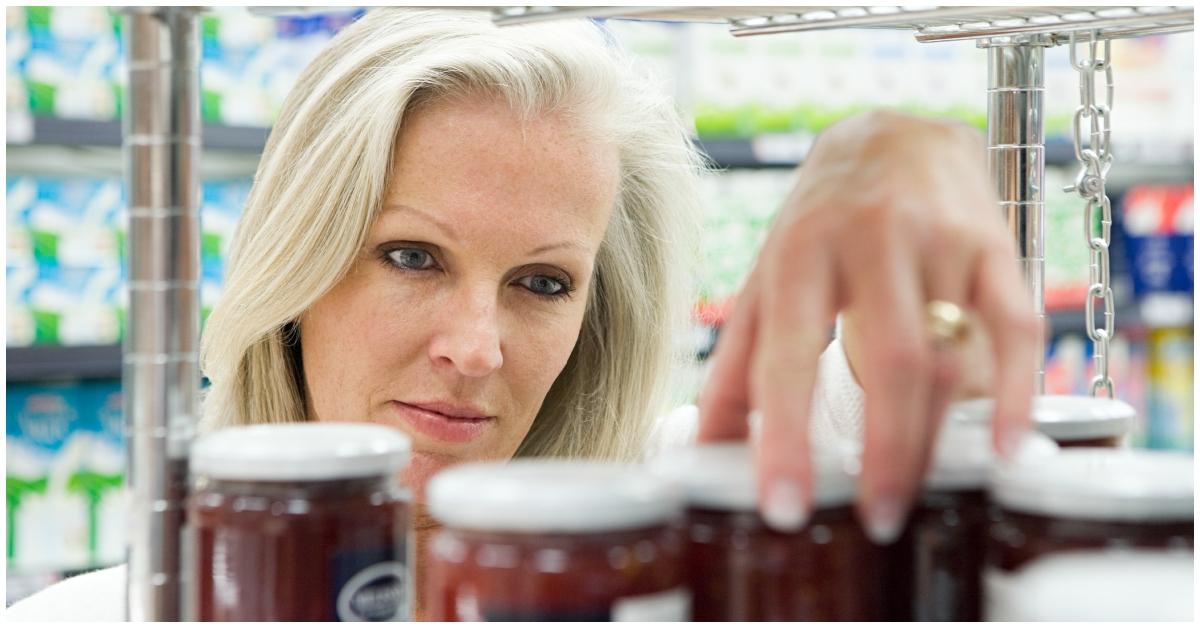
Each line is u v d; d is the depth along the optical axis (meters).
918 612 0.56
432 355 1.16
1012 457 0.53
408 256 1.17
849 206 0.56
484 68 1.11
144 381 0.65
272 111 2.54
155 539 0.65
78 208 2.43
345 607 0.59
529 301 1.20
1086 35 0.98
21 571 2.42
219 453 0.59
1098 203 1.00
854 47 2.89
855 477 0.54
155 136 0.64
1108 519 0.51
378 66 1.19
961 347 0.56
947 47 2.96
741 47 2.81
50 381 2.46
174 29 0.64
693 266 1.57
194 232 0.66
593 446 1.47
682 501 0.54
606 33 1.43
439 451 1.19
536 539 0.50
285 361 1.30
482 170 1.12
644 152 1.43
